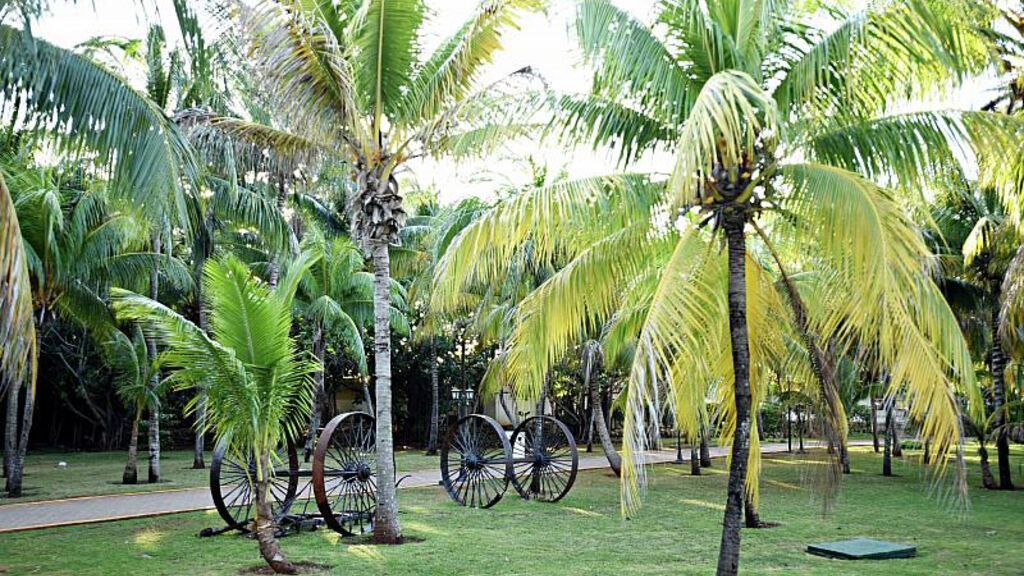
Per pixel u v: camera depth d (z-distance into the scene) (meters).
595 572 9.88
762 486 20.36
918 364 7.30
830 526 13.77
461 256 8.95
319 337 26.77
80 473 23.72
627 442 7.36
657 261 11.14
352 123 11.01
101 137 7.27
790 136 8.33
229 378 9.39
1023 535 12.86
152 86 16.72
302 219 27.27
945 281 20.14
